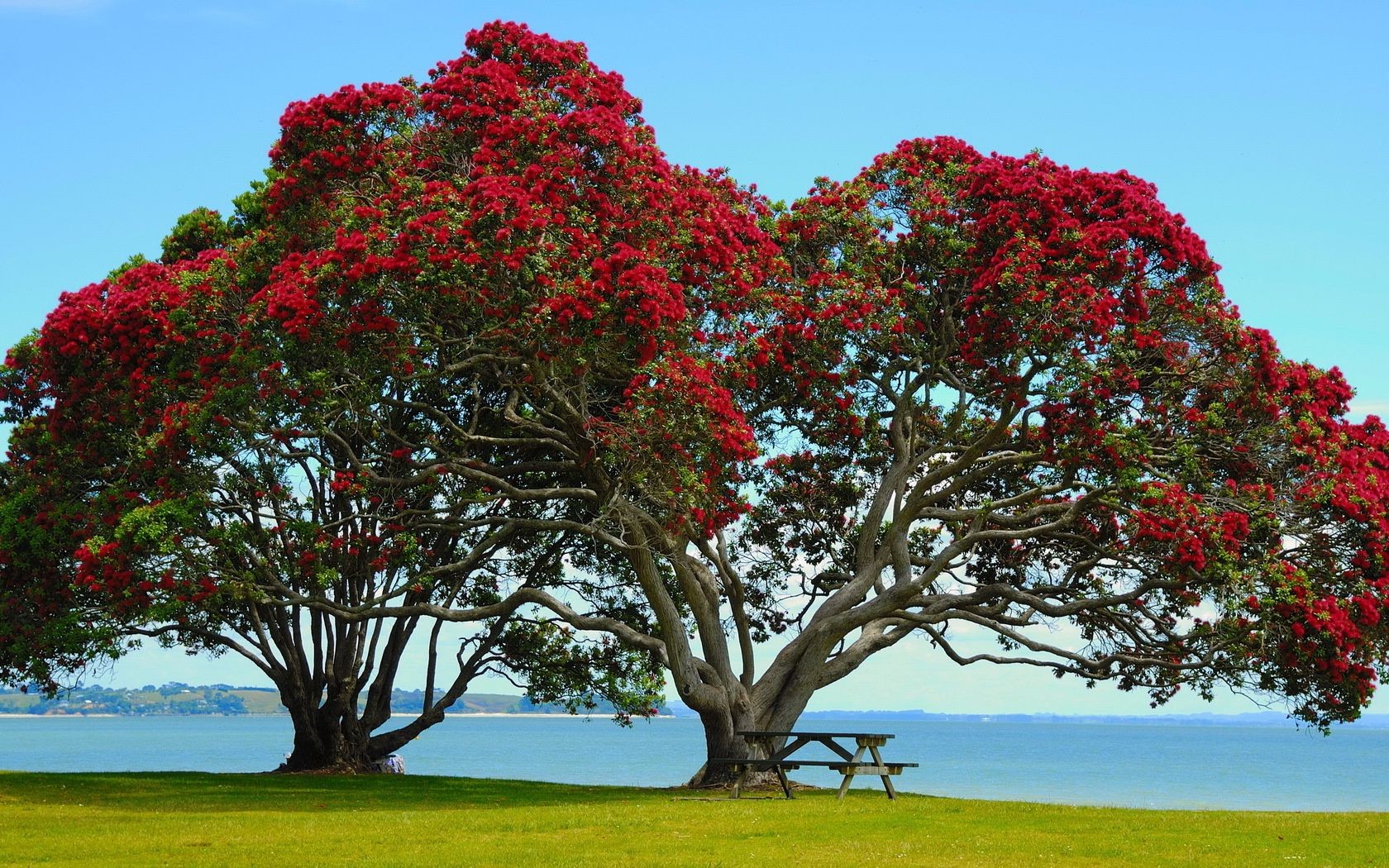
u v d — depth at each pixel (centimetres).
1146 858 1404
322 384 2206
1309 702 2514
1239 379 2448
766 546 3177
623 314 2105
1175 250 2409
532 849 1438
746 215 2575
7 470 2923
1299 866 1344
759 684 2620
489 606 2577
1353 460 2430
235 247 2547
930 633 2811
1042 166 2559
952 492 2706
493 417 2778
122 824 1716
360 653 3120
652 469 2220
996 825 1722
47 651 2666
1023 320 2356
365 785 2573
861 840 1531
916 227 2578
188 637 3094
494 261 2056
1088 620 2862
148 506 2311
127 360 2352
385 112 2366
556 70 2491
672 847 1458
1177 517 2258
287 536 2572
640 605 3291
